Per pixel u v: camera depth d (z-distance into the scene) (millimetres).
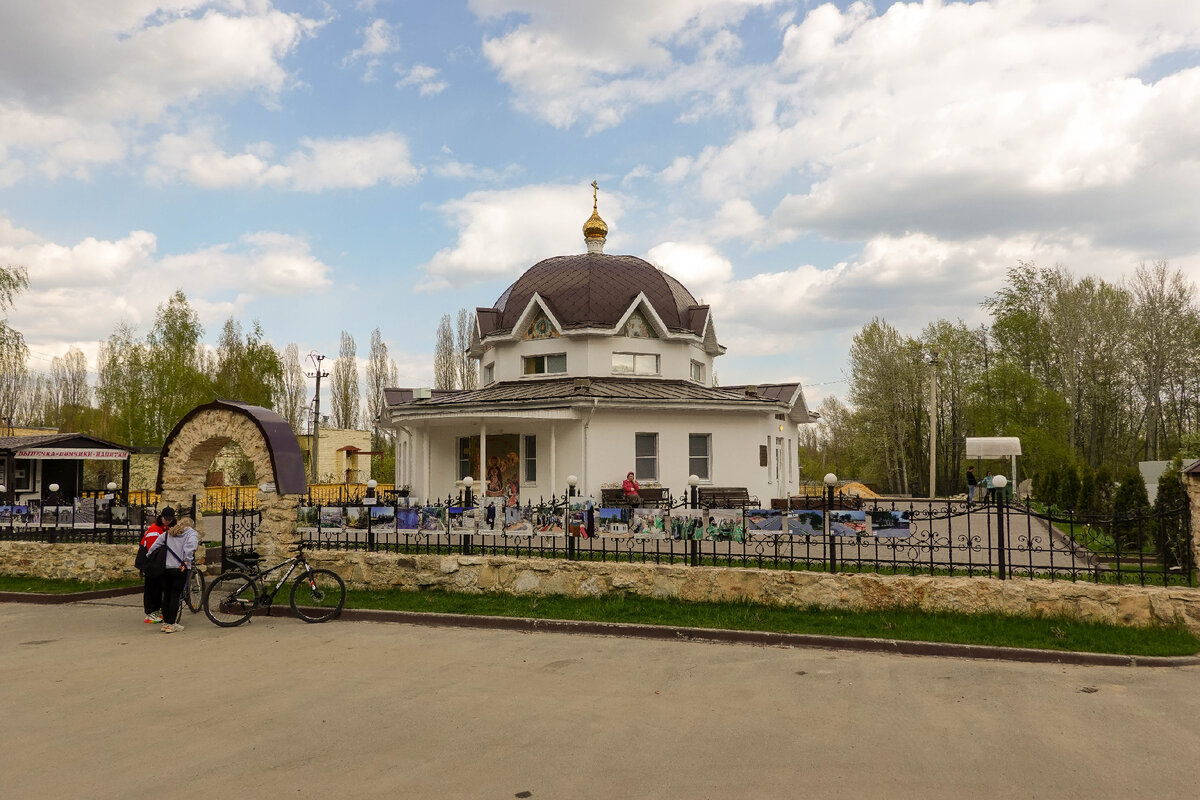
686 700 7703
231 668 9180
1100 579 11445
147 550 11828
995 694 7914
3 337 31188
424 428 24844
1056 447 43531
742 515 12531
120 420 41156
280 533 14531
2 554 17375
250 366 45125
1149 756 6137
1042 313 50875
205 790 5453
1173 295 46312
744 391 30734
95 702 7750
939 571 11570
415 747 6320
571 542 13359
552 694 7930
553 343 27203
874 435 58969
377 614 12266
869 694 7918
